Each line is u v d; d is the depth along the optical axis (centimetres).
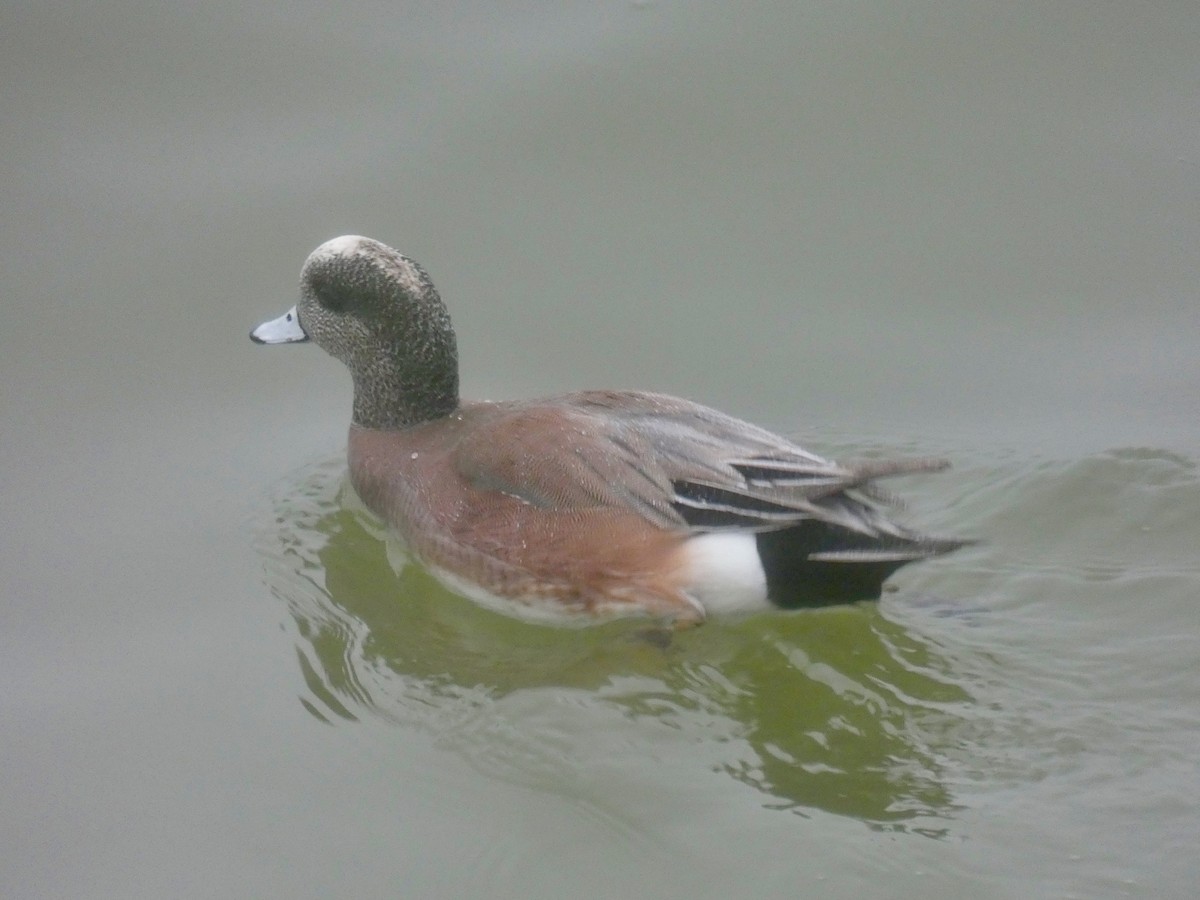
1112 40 1759
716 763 994
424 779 1014
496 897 912
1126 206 1614
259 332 1349
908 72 1758
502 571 1136
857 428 1405
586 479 1109
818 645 1105
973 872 880
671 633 1118
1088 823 912
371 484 1270
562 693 1075
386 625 1192
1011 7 1786
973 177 1662
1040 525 1246
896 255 1597
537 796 981
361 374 1291
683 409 1156
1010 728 1008
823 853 902
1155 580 1162
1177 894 852
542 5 1795
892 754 991
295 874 956
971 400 1438
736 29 1786
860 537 1056
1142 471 1295
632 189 1675
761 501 1063
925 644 1101
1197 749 973
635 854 922
